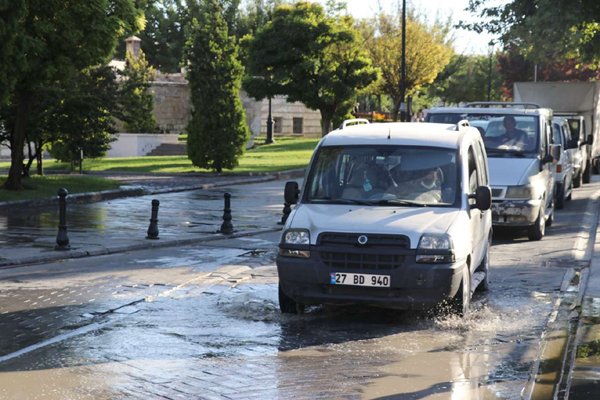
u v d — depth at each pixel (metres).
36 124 30.36
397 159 11.05
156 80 75.06
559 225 21.78
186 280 13.19
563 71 80.81
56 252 15.82
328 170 11.12
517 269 14.64
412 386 7.53
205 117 43.41
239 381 7.69
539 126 19.67
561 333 9.55
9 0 23.38
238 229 20.73
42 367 8.11
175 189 33.62
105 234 19.00
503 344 9.16
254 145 68.62
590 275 13.70
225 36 43.75
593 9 27.47
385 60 72.25
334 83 60.03
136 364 8.26
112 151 61.12
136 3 28.70
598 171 44.66
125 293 12.05
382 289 9.83
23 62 24.16
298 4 60.88
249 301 11.45
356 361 8.42
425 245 9.78
